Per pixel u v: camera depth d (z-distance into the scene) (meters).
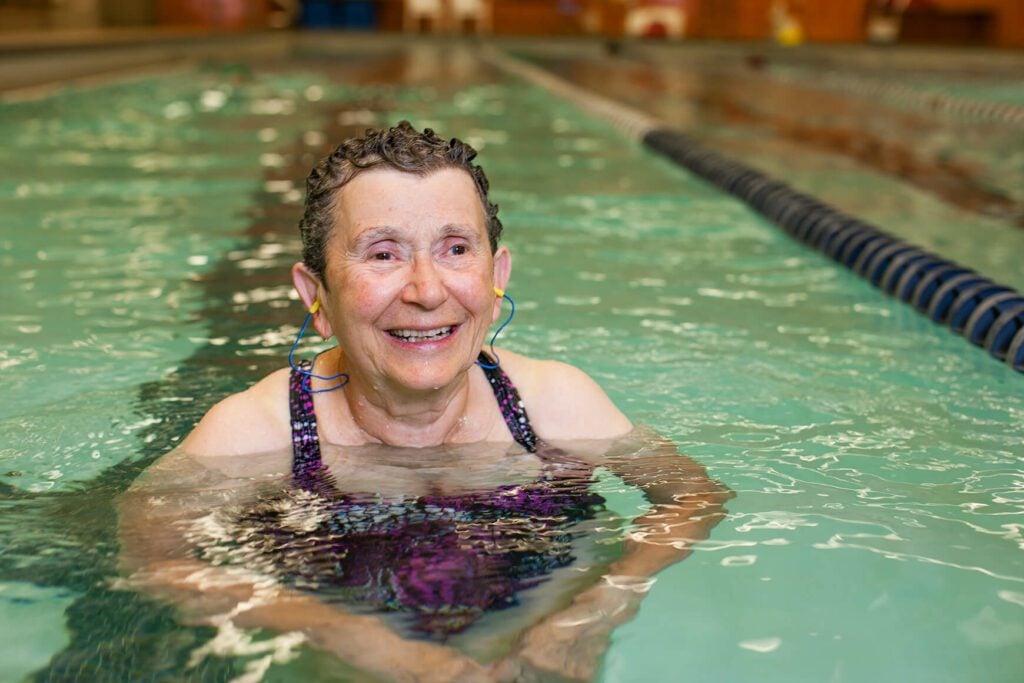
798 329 3.00
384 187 1.59
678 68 16.36
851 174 6.20
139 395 2.31
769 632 1.34
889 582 1.47
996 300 2.96
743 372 2.55
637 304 3.19
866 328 3.06
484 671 1.24
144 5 18.75
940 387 2.49
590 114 9.36
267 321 2.94
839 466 1.93
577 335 2.82
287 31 22.23
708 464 1.92
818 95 12.13
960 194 5.53
